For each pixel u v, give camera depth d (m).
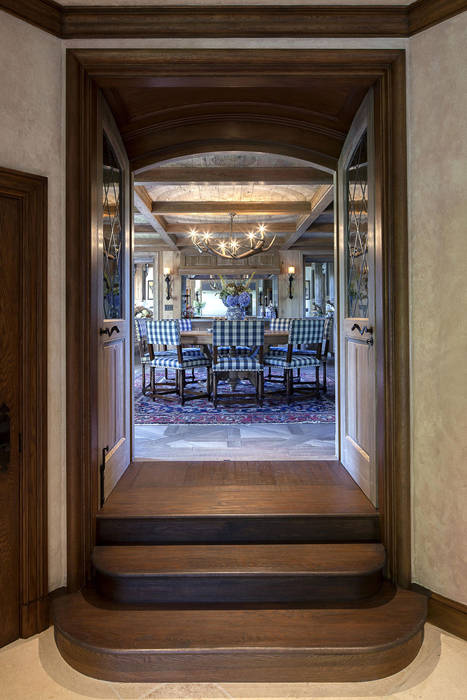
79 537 2.03
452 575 1.93
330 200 6.04
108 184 2.53
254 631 1.73
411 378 2.06
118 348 2.68
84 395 2.04
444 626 1.92
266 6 2.02
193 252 10.61
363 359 2.46
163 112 2.80
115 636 1.70
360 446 2.54
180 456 3.26
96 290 2.15
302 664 1.65
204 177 5.02
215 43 2.06
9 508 1.88
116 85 2.19
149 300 13.86
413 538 2.06
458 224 1.89
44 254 1.95
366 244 2.46
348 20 2.04
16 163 1.87
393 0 1.97
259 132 2.97
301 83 2.20
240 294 6.48
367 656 1.64
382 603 1.91
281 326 7.08
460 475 1.90
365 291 2.48
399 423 2.05
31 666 1.73
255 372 5.68
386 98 2.08
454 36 1.90
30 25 1.92
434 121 1.96
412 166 2.04
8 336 1.88
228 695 1.60
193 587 1.92
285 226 8.44
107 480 2.38
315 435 3.90
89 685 1.64
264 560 2.00
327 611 1.86
